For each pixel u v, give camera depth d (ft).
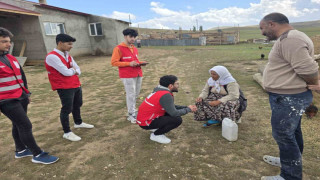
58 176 8.20
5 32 7.41
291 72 5.97
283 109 6.29
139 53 58.18
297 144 7.00
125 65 12.00
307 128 10.84
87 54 55.93
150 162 8.87
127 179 7.87
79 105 11.76
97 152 9.81
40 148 9.71
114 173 8.24
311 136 10.07
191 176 7.88
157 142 10.50
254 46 72.49
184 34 105.60
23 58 40.96
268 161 8.39
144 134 11.48
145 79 26.08
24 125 8.31
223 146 9.82
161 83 9.99
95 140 10.98
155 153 9.54
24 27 43.11
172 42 99.60
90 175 8.18
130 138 11.07
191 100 16.66
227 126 10.16
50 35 44.32
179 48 74.59
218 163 8.57
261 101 15.46
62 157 9.50
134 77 12.63
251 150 9.37
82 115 14.67
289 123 6.31
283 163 6.93
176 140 10.63
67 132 11.03
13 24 43.65
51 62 9.36
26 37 43.73
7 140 11.31
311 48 5.66
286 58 5.78
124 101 17.62
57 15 46.26
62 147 10.36
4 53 7.74
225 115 11.00
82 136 11.46
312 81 5.68
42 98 19.65
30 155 9.72
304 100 6.09
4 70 7.52
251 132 10.95
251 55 43.75
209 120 11.98
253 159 8.73
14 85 7.91
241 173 7.91
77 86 10.66
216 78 11.14
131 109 13.14
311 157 8.59
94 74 30.96
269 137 10.37
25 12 37.19
